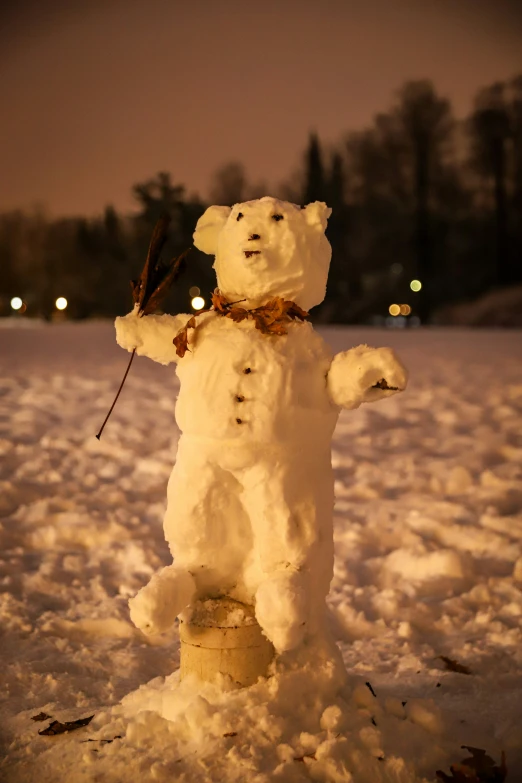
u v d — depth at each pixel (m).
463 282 42.91
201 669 3.09
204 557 3.14
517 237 42.88
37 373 14.37
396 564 5.21
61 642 4.11
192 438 3.11
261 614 2.91
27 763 2.93
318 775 2.78
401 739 3.00
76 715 3.33
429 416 10.14
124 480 7.02
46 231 44.69
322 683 3.13
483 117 42.94
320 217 3.17
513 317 38.66
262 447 3.01
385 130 43.94
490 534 5.65
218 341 3.06
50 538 5.58
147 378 13.77
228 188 44.62
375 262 43.28
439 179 43.56
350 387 3.04
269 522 3.04
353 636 4.32
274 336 3.08
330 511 3.19
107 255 43.69
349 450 8.32
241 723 2.90
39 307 43.56
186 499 3.10
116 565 5.19
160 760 2.81
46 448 8.02
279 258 3.10
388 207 43.66
